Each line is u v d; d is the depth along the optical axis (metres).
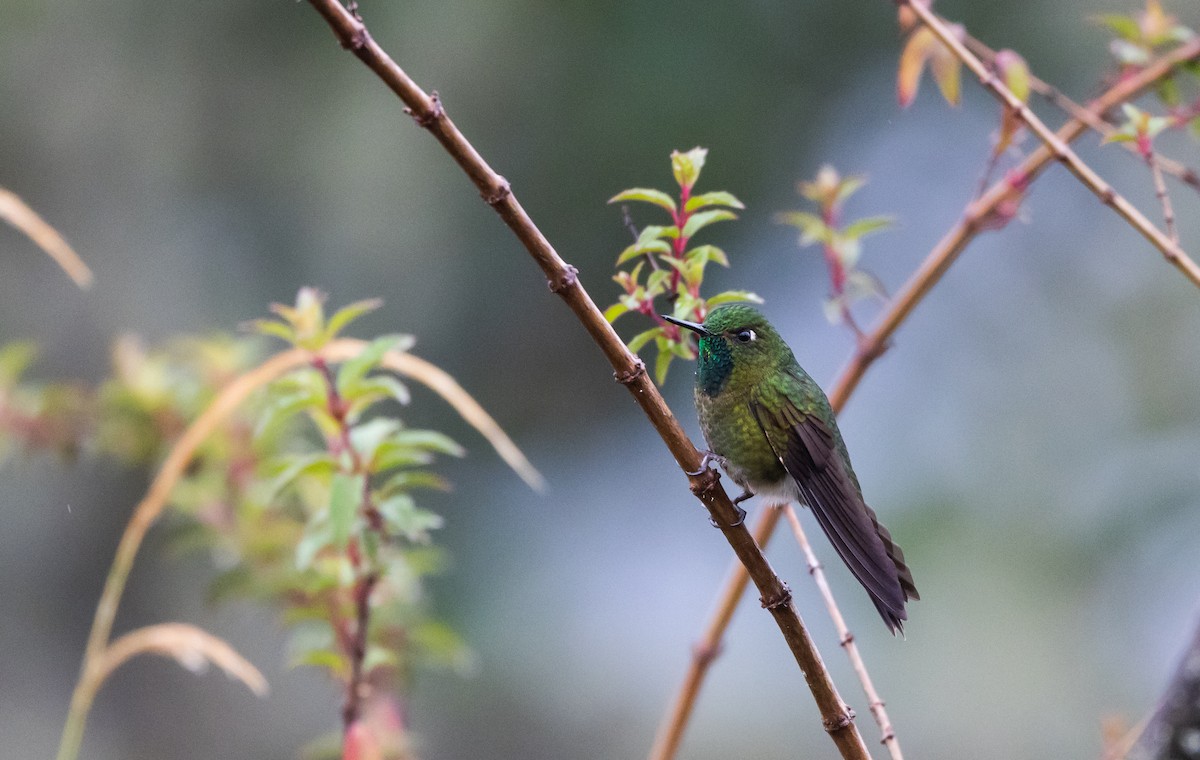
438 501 14.17
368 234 14.08
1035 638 13.49
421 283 14.21
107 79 13.78
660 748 5.56
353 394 5.10
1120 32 6.26
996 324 15.62
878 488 15.04
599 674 14.21
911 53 5.84
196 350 7.35
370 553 5.07
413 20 13.78
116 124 13.82
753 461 5.81
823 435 5.67
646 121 14.01
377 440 5.06
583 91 13.97
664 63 13.98
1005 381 15.34
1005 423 15.02
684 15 14.00
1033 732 12.99
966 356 15.62
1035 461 14.70
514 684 13.73
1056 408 14.96
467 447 14.50
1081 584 13.82
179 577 13.09
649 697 14.25
